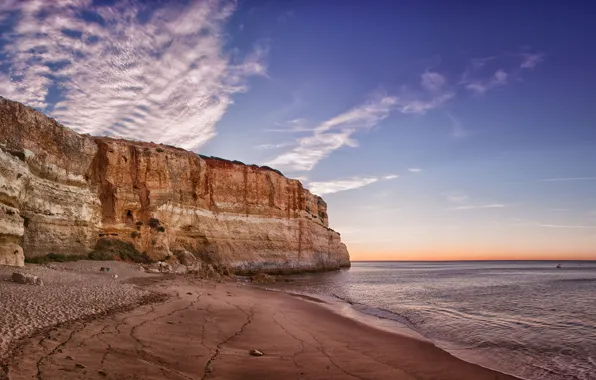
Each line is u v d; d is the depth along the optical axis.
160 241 41.38
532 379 9.80
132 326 11.49
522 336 15.01
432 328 16.56
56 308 12.33
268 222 59.75
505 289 37.53
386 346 12.69
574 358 11.83
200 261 44.03
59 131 31.52
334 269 74.31
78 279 20.67
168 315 14.17
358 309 22.25
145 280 25.41
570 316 20.06
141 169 42.38
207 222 50.69
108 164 39.03
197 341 11.00
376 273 79.19
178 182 47.06
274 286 37.25
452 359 11.26
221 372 8.59
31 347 8.13
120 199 39.31
